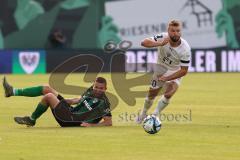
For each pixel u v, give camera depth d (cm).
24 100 6750
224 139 4275
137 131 4566
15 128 4650
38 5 11675
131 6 12044
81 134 4372
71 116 4669
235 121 5319
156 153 3731
